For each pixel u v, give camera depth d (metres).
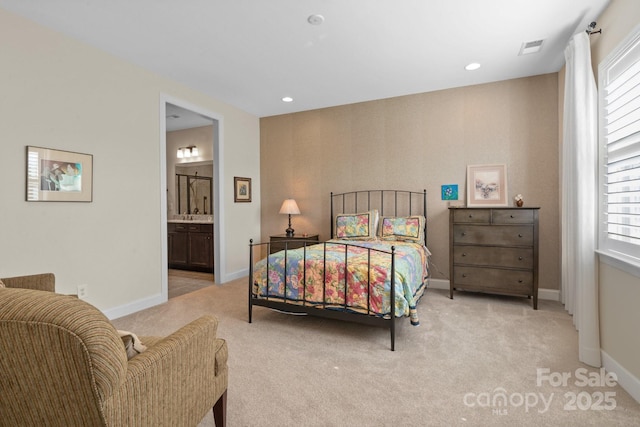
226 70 3.45
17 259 2.41
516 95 3.74
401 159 4.31
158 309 3.35
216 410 1.46
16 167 2.40
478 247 3.51
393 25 2.59
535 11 2.40
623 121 1.97
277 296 2.84
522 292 3.33
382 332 2.71
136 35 2.73
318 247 3.52
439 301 3.55
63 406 0.80
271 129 5.19
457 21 2.54
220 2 2.28
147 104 3.42
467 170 3.96
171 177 6.17
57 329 0.73
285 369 2.08
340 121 4.68
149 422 1.01
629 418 1.58
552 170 3.62
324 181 4.80
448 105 4.05
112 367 0.78
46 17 2.45
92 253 2.91
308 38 2.79
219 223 4.46
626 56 1.95
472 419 1.58
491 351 2.32
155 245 3.51
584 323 2.15
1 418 0.85
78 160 2.79
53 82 2.62
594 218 2.17
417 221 3.89
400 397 1.77
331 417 1.60
